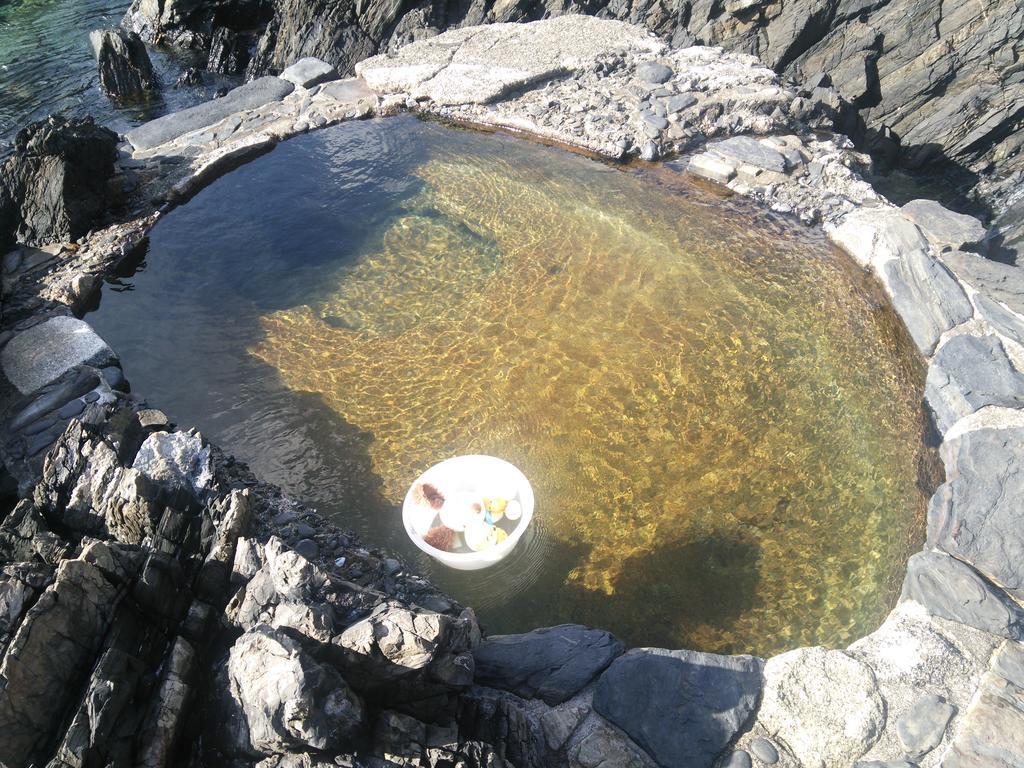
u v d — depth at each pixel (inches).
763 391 108.0
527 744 69.1
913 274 119.3
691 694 72.9
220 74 234.2
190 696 63.4
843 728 70.3
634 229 138.0
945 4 200.4
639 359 113.3
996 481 90.4
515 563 88.7
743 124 160.6
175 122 170.6
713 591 86.0
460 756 62.5
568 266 131.1
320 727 58.2
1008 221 186.1
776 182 144.3
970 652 75.7
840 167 144.8
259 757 60.6
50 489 79.0
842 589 85.6
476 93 170.2
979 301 113.3
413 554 89.9
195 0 249.0
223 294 127.5
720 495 95.4
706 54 181.5
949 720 70.2
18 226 136.0
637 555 89.5
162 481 82.4
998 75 197.8
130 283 129.3
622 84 173.2
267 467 99.8
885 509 93.4
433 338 119.3
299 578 66.6
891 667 74.6
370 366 114.8
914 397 107.3
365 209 146.9
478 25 215.2
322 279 130.9
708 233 136.2
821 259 130.0
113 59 212.5
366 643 62.2
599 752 69.4
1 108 206.2
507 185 151.1
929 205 130.1
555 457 100.7
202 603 70.1
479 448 102.2
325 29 222.4
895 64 205.9
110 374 109.3
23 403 103.7
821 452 99.9
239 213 145.3
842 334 116.3
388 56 188.2
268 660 60.0
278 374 113.7
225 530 73.3
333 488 97.3
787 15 206.7
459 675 67.0
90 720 58.5
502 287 128.0
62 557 69.9
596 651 77.4
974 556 83.7
